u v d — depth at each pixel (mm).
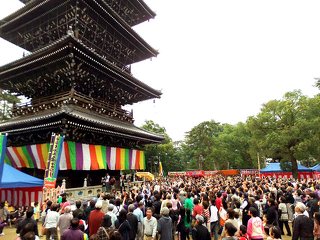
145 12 38781
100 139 27859
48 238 9648
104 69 27281
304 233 7484
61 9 27812
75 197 20391
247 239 7504
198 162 97500
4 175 14156
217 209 12000
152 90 36250
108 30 31797
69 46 22703
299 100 50250
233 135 84625
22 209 18141
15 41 33531
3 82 30375
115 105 34938
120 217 8109
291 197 14188
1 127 25172
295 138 47219
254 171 69125
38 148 24359
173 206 11375
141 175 44750
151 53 38562
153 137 35438
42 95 30781
